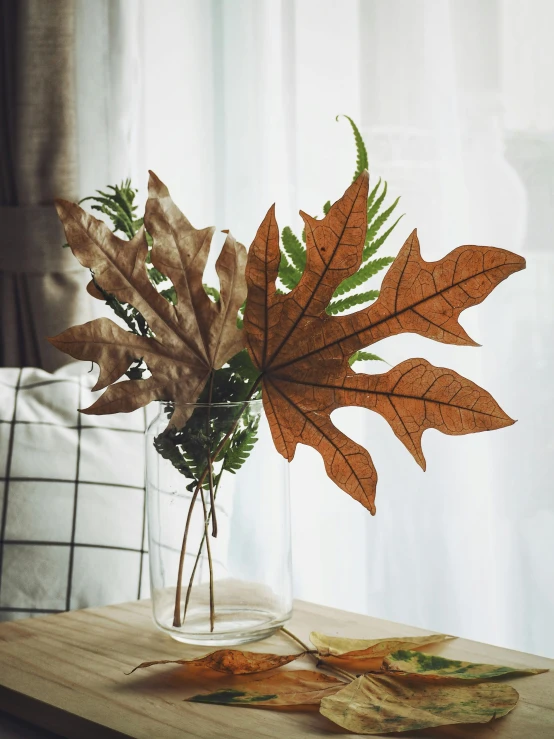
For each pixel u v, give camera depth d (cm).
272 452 93
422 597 157
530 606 149
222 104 175
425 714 76
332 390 91
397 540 159
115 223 102
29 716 84
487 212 149
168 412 91
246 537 93
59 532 132
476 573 152
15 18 181
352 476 92
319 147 164
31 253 179
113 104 182
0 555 131
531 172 147
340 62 161
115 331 90
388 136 157
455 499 154
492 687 82
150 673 88
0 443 137
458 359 152
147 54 181
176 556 93
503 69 148
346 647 92
